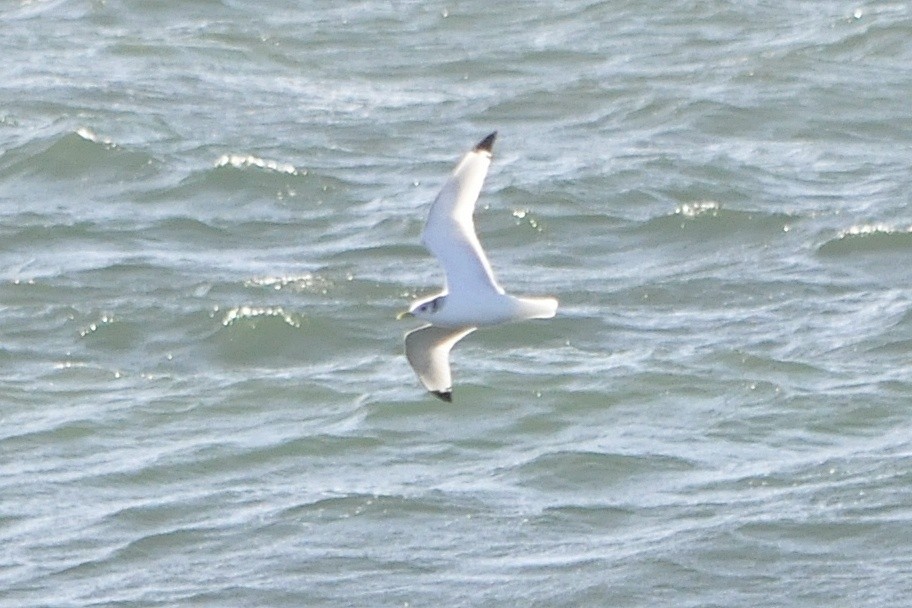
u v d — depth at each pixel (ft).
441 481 72.02
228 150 111.65
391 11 141.79
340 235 99.19
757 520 67.72
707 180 105.60
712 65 127.54
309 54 132.16
